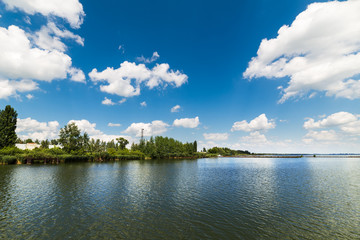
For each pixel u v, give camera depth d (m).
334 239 13.58
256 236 13.97
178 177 42.88
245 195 26.03
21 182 32.97
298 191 28.66
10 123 80.19
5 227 14.73
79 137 97.69
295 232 14.66
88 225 15.40
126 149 137.88
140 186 31.45
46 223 15.63
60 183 32.56
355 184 34.41
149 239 13.22
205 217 17.64
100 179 37.84
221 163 99.81
